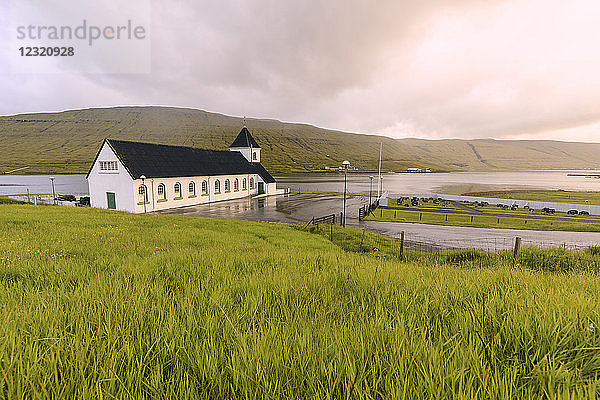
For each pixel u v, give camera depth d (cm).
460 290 324
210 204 4806
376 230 2872
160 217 2248
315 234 2006
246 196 5969
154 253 624
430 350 178
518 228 3164
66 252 650
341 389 156
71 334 201
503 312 239
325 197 6312
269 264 539
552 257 1041
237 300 309
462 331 213
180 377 171
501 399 142
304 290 336
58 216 1700
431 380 148
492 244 2197
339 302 310
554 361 168
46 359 168
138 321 226
